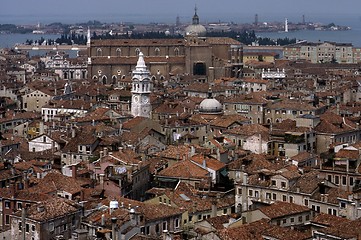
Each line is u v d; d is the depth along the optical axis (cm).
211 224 17675
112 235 15700
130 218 16538
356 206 18425
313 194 19925
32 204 18375
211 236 15588
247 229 15875
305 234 15838
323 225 17188
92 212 17850
